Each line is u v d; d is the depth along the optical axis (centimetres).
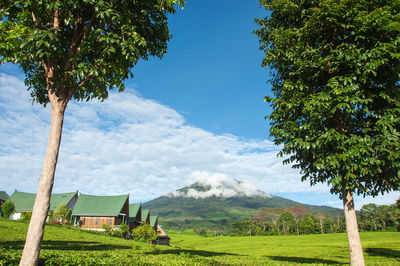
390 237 5619
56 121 744
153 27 1007
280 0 1203
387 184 1005
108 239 3375
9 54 806
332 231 10481
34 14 782
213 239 11025
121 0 823
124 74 954
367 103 998
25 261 617
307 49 1081
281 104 1124
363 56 938
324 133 973
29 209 5759
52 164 705
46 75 782
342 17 1010
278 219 12681
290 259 1634
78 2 765
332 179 939
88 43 837
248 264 1216
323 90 1052
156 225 7062
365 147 903
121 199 5628
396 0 954
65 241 2359
